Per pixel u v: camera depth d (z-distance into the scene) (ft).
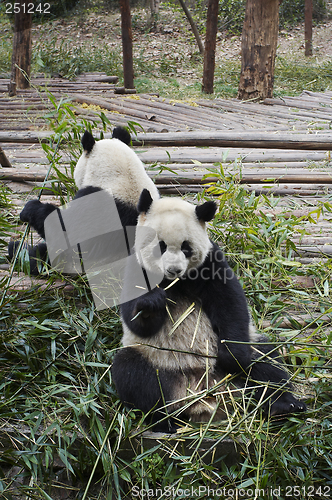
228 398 10.82
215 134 26.17
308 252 16.58
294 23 73.20
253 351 11.37
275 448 9.88
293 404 10.56
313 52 65.87
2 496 9.31
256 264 15.30
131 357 10.88
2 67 50.47
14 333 12.13
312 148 25.72
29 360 11.54
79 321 12.66
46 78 45.73
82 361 11.69
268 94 43.42
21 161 23.94
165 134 26.25
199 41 59.47
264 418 10.66
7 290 13.42
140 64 54.39
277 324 13.16
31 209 15.05
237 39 66.44
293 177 22.39
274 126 33.53
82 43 61.00
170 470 9.75
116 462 10.07
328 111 38.91
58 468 10.32
